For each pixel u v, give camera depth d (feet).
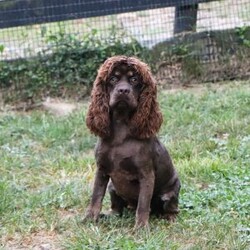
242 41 42.57
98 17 43.55
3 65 40.50
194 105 36.96
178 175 26.45
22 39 41.75
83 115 36.17
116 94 22.08
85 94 40.47
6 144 33.22
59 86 40.65
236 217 23.79
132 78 22.36
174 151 31.09
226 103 36.78
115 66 22.30
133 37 42.37
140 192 22.68
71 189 26.71
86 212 23.79
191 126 34.09
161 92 39.60
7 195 26.09
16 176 29.14
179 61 42.09
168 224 23.57
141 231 22.20
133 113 22.52
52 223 23.63
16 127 35.27
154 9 43.11
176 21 42.75
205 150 31.32
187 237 22.29
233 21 43.32
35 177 28.94
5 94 40.27
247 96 37.58
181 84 41.50
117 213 24.34
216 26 43.24
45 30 40.57
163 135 33.27
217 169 28.50
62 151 32.37
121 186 23.17
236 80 41.83
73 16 41.24
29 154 32.01
